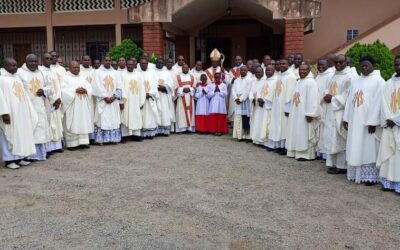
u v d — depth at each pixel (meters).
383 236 4.61
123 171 7.20
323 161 8.14
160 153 8.64
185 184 6.44
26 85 7.75
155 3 12.39
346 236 4.61
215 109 10.90
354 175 6.71
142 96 10.01
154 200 5.73
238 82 10.16
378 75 6.46
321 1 15.36
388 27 13.38
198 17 15.02
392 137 6.01
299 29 11.71
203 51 18.08
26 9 17.61
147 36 12.59
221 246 4.37
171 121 11.01
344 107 6.92
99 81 9.44
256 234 4.65
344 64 7.46
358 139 6.45
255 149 9.17
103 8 17.06
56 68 8.98
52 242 4.48
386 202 5.70
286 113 8.58
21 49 18.88
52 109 8.55
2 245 4.42
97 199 5.79
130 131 9.93
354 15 15.18
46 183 6.55
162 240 4.50
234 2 14.34
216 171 7.20
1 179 6.81
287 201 5.70
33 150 7.66
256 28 17.91
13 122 7.39
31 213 5.31
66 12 17.20
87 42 18.36
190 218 5.10
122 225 4.91
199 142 9.95
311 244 4.41
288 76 8.64
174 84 11.12
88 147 9.35
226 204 5.57
